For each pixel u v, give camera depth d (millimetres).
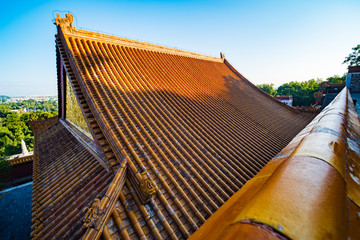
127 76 10031
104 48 10906
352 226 869
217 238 908
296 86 66500
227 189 5949
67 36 9695
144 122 7434
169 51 15016
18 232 14367
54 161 9133
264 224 647
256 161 8195
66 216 4977
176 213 4719
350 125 2842
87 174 6566
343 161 1304
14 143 39750
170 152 6453
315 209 733
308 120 17406
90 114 6773
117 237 3766
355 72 22016
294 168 1124
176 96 10742
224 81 16984
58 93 12641
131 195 4629
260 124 12148
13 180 20578
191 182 5723
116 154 5523
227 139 8922
